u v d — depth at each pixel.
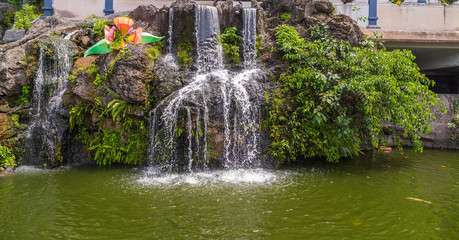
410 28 10.45
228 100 6.18
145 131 6.33
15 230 3.43
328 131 6.81
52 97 7.20
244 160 6.29
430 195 4.57
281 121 6.59
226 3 8.63
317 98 6.74
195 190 4.79
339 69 6.80
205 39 8.25
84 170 6.11
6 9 14.80
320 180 5.37
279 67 7.35
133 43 6.88
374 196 4.53
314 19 8.20
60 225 3.55
